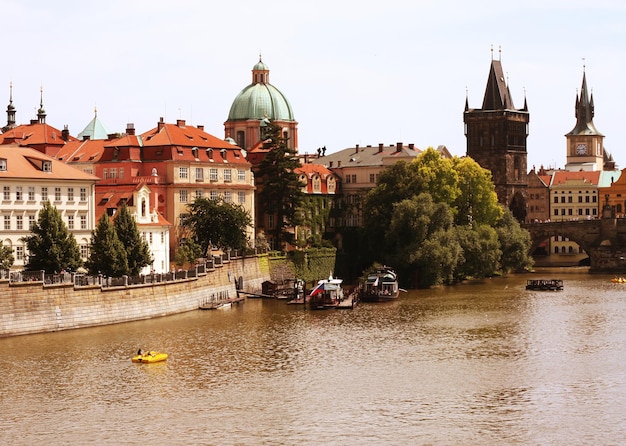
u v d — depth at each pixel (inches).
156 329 6117.1
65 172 7126.0
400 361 5236.2
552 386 4672.7
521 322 6560.0
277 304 7554.1
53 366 5044.3
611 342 5762.8
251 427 4055.1
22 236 6796.3
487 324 6476.4
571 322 6545.3
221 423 4109.3
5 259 6127.0
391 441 3875.5
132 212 7628.0
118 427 4062.5
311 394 4547.2
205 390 4621.1
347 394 4547.2
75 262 6240.2
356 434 3959.2
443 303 7647.6
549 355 5378.9
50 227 6166.3
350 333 6102.4
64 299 5905.5
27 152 7066.9
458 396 4503.0
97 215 7726.4
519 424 4069.9
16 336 5664.4
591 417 4158.5
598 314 6939.0
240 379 4830.2
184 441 3890.3
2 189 6697.8
